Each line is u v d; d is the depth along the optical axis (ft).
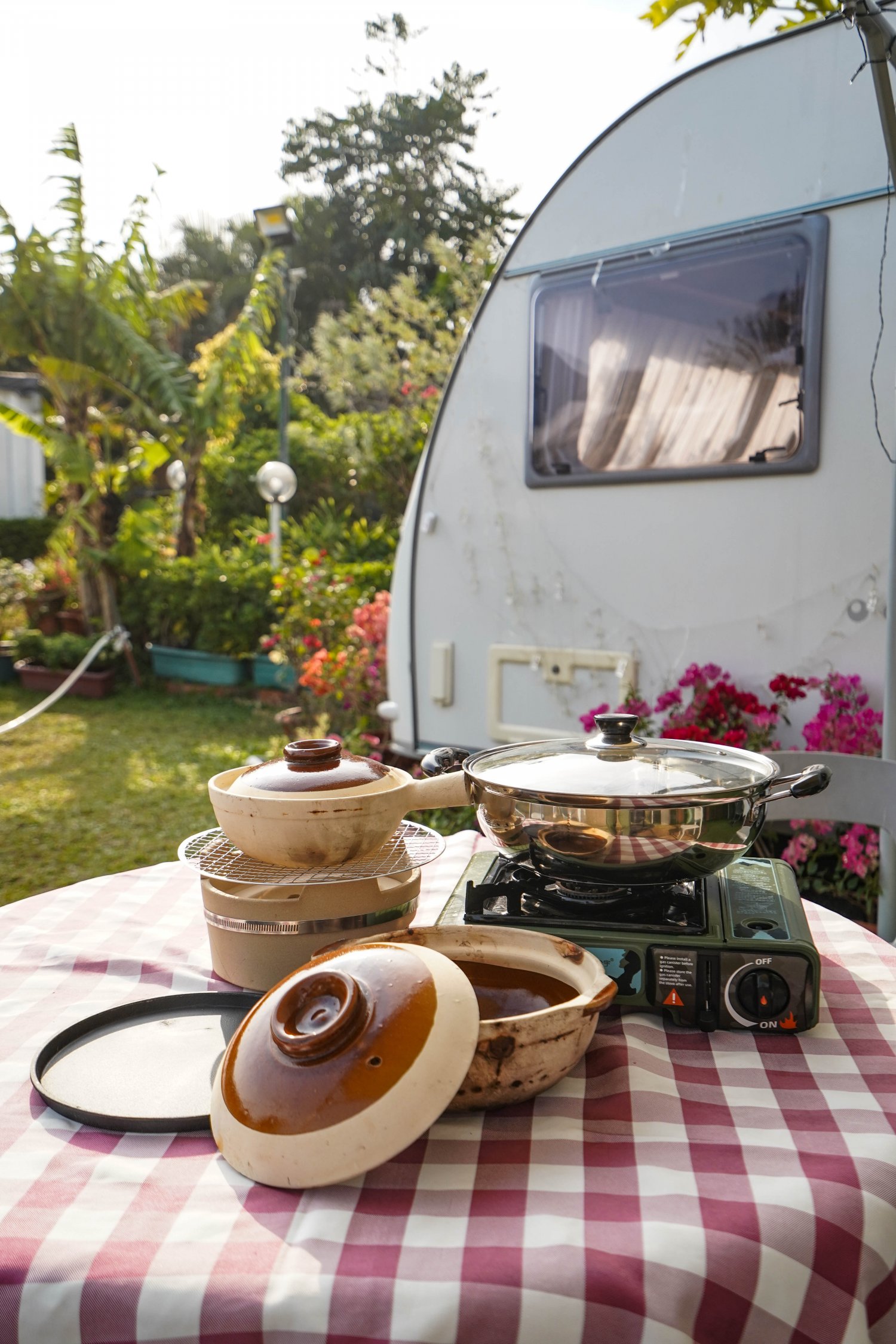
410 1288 2.37
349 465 39.14
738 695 10.98
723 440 11.26
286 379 32.58
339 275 71.97
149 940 4.78
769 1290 2.51
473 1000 2.99
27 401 49.47
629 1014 3.91
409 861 4.31
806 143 10.50
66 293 32.12
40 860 16.84
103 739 26.30
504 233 66.18
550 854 3.77
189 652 32.91
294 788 3.95
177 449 34.99
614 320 12.05
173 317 35.88
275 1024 2.98
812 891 11.37
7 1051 3.67
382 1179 2.81
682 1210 2.65
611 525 12.26
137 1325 2.39
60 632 37.11
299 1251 2.52
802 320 10.57
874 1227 2.75
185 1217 2.67
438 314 39.96
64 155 30.91
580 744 4.48
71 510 33.86
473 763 4.19
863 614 10.44
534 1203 2.69
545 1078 3.11
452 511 13.80
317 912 3.95
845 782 7.41
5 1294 2.47
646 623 12.03
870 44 7.11
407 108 72.13
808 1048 3.67
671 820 3.49
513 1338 2.31
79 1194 2.79
